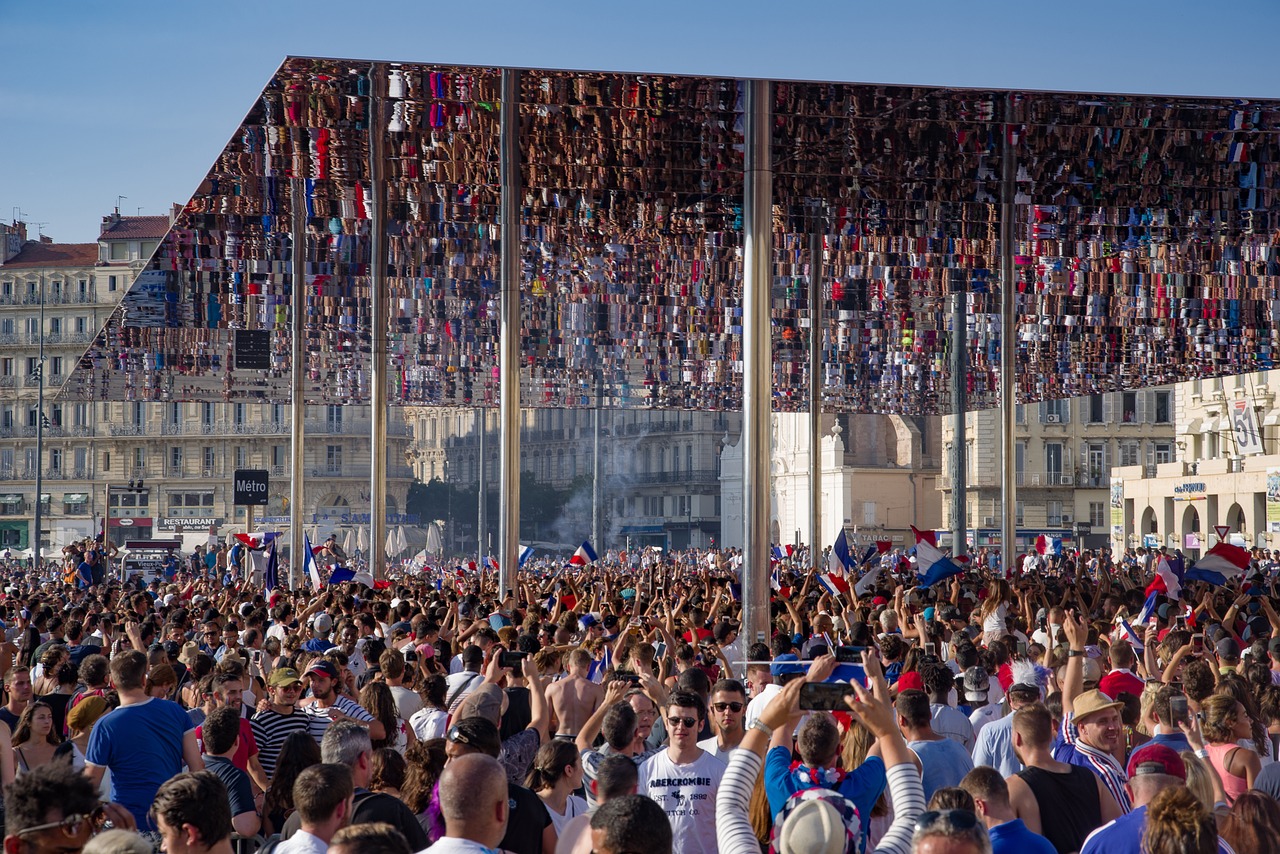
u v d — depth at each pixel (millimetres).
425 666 12633
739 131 18109
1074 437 99312
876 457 110438
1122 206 23203
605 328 37500
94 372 40719
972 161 20203
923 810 5598
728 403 52062
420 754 7492
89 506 121062
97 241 124125
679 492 135125
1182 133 18281
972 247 27609
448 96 16844
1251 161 19781
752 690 10734
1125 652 10469
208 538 99562
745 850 5602
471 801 5359
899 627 15531
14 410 122312
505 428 22469
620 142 19062
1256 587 22031
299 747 8219
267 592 28078
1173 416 99438
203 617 18891
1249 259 27703
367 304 34000
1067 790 7023
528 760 9164
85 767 8367
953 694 10422
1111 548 85875
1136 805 6527
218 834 6016
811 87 16438
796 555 54719
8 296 122750
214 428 121750
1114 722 7727
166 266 29547
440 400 51000
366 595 22578
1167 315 34438
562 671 11898
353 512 122188
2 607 23906
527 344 39625
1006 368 29906
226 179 21797
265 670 14398
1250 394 73938
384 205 23781
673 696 7246
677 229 25406
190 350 37719
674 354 41531
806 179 21641
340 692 10898
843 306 35500
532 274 30469
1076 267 29312
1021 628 17234
